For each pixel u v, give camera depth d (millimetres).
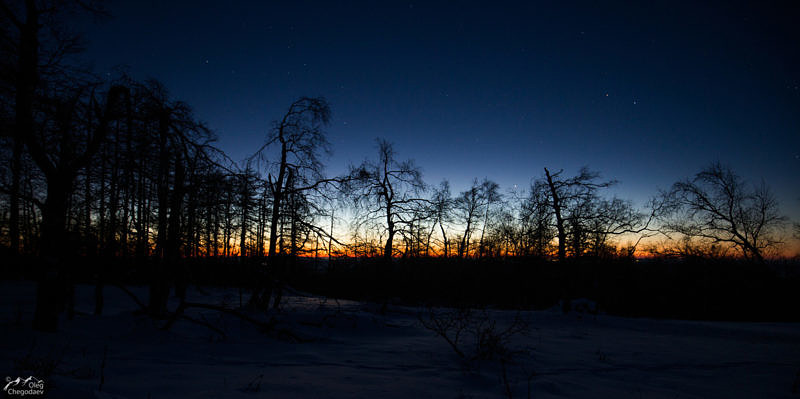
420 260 25016
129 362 7996
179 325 12688
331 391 6762
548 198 23734
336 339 13148
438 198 21328
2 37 9477
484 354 9875
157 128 12211
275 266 17797
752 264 27359
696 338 15844
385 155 21062
